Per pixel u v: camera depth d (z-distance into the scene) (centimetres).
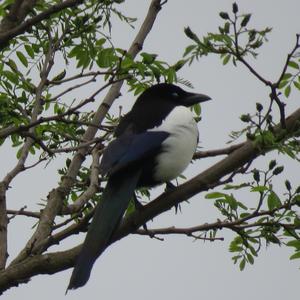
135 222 996
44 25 1150
